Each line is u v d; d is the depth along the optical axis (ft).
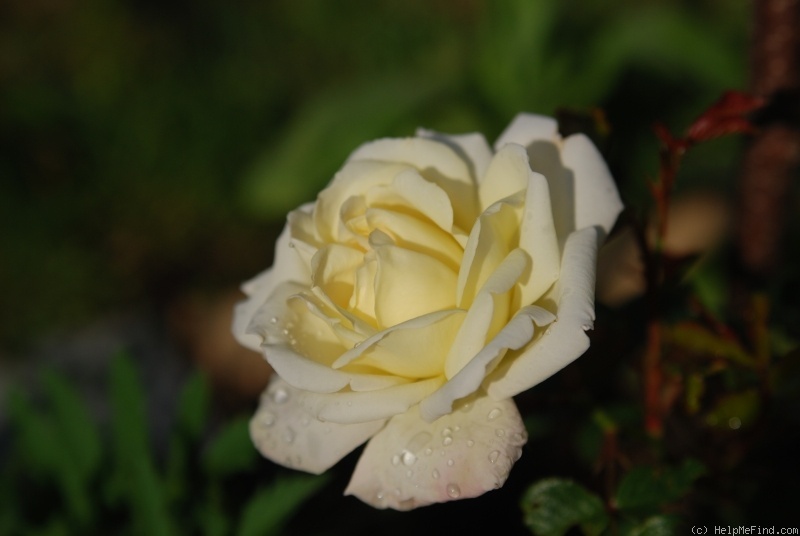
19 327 2.92
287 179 2.60
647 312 1.29
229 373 2.70
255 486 1.58
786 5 1.35
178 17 3.68
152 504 1.44
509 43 2.46
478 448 1.14
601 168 1.22
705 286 1.69
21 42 3.73
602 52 2.66
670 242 2.50
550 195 1.21
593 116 1.28
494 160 1.19
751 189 1.47
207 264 3.06
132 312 2.94
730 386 1.27
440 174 1.22
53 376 1.55
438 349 1.16
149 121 3.27
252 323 1.21
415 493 1.15
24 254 3.04
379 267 1.15
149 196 3.16
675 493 1.21
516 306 1.17
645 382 1.31
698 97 2.83
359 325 1.16
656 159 2.65
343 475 1.58
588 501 1.23
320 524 1.57
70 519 1.50
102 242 3.11
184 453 1.51
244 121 3.23
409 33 3.43
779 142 1.43
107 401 2.48
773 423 1.27
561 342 1.13
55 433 1.55
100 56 3.58
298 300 1.22
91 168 3.24
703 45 2.64
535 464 1.52
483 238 1.14
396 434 1.18
